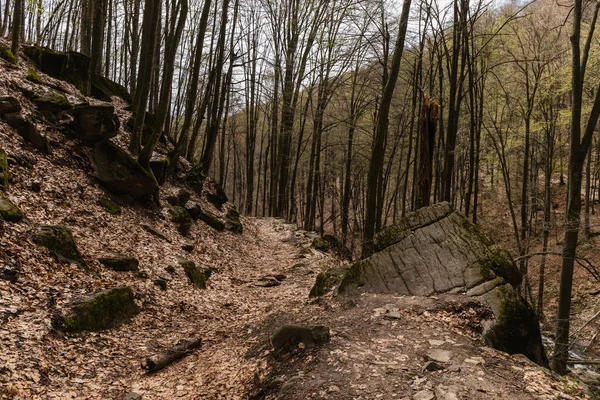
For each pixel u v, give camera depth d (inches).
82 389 188.9
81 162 414.3
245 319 310.0
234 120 1462.8
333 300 297.3
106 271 306.0
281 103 1034.7
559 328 342.0
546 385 170.2
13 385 170.7
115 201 414.3
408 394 160.4
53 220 321.1
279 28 989.8
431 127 422.9
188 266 383.2
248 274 473.4
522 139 741.3
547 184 693.9
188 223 494.6
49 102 431.2
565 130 834.2
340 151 1167.0
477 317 238.7
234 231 628.7
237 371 214.7
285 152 954.1
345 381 173.9
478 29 652.1
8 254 247.4
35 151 375.9
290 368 196.2
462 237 295.6
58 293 246.4
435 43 560.1
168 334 271.1
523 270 653.3
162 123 470.0
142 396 189.5
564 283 343.3
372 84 816.9
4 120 372.8
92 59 612.1
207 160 740.0
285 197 1010.1
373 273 299.4
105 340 238.7
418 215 321.1
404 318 243.9
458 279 271.9
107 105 448.8
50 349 206.1
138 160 466.9
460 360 190.1
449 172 513.7
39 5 697.0
